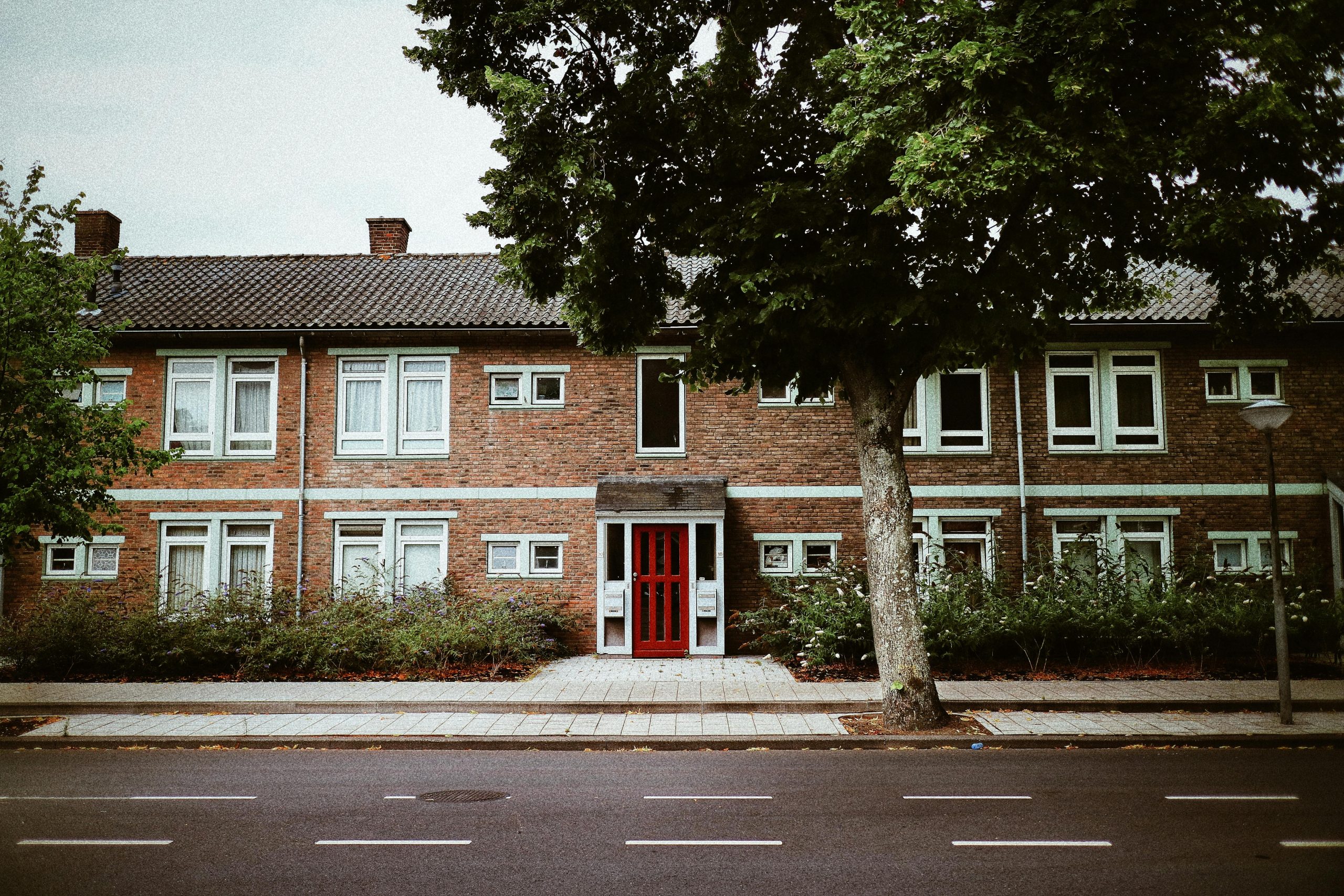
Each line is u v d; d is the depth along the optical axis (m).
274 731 11.67
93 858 6.64
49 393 12.84
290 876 6.20
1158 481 18.77
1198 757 10.20
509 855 6.66
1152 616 15.66
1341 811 7.76
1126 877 6.05
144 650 15.72
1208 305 18.62
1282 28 9.32
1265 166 9.77
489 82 10.42
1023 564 18.44
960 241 10.48
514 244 11.16
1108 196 10.12
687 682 14.68
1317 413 18.75
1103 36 8.55
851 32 10.06
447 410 19.28
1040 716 12.35
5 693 14.00
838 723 11.99
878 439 11.89
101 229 22.48
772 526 18.86
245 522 19.16
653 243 12.38
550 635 18.42
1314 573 17.30
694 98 11.45
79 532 13.02
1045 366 19.02
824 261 10.52
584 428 19.11
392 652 15.71
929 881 6.02
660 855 6.63
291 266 22.30
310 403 19.25
